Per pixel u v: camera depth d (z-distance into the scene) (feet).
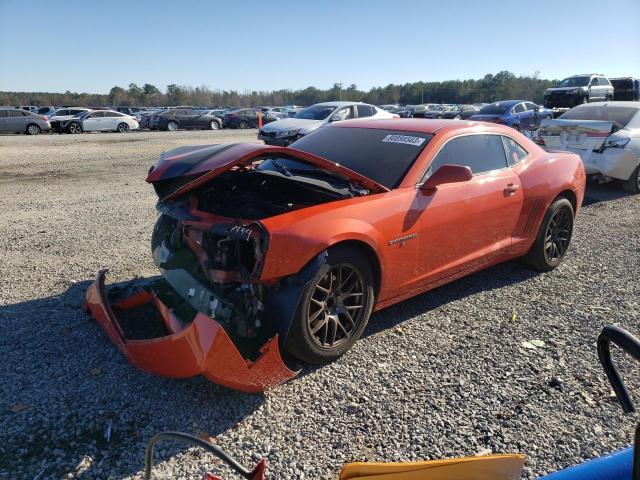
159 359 8.96
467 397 9.89
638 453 3.89
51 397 9.46
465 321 13.19
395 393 9.97
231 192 12.76
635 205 27.66
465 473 5.12
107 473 7.69
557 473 5.15
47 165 43.09
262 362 9.04
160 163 11.84
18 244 18.72
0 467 7.71
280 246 9.43
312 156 10.96
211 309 9.91
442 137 13.47
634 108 30.30
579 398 9.96
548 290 15.40
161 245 12.26
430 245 12.53
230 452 8.22
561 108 78.28
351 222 10.63
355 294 11.08
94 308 11.16
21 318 12.53
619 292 15.30
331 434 8.73
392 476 5.17
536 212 15.62
